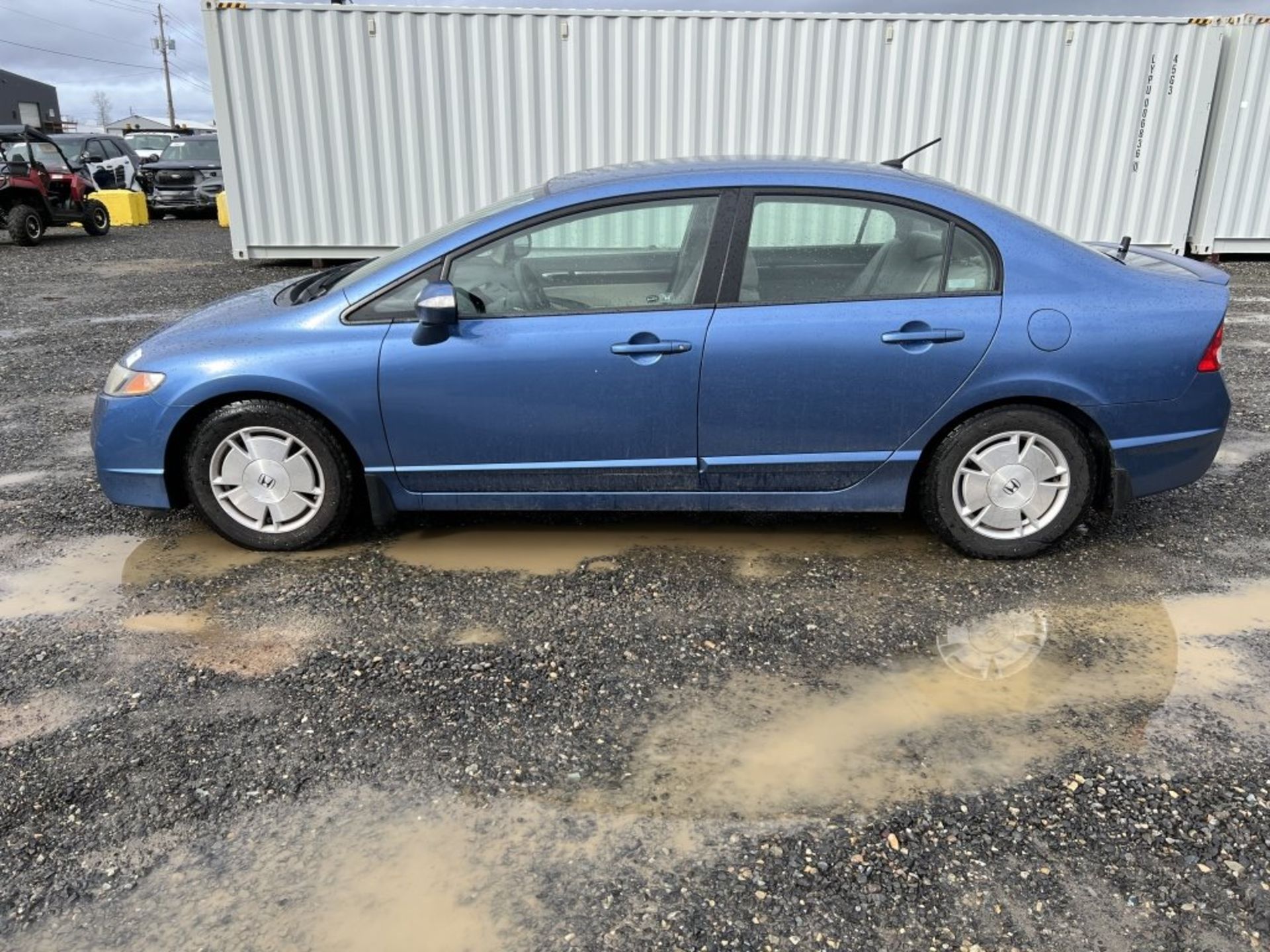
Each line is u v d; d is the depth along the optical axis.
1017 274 3.51
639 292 3.61
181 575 3.70
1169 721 2.75
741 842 2.29
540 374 3.54
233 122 10.71
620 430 3.61
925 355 3.48
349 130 10.77
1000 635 3.24
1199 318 3.52
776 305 3.53
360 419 3.62
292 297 4.00
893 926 2.05
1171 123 10.98
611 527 4.17
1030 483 3.66
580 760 2.60
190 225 19.95
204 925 2.06
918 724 2.75
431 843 2.30
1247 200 11.46
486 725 2.75
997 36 10.54
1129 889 2.14
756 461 3.65
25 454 5.13
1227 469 4.83
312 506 3.81
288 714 2.81
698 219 3.56
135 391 3.69
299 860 2.24
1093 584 3.62
